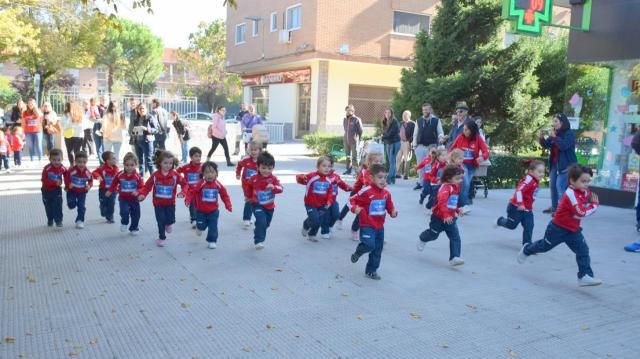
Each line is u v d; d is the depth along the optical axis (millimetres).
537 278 6082
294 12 26109
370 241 5688
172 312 4766
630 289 5766
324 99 26062
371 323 4637
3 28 18531
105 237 7395
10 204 9516
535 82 16188
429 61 16375
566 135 9367
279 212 9406
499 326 4656
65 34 25812
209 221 6945
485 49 15750
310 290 5445
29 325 4406
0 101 34719
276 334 4355
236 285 5535
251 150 8281
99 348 4020
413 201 10898
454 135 10734
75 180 7797
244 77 33312
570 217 5824
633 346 4320
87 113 17281
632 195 11164
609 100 11781
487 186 12711
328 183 7344
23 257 6348
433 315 4863
